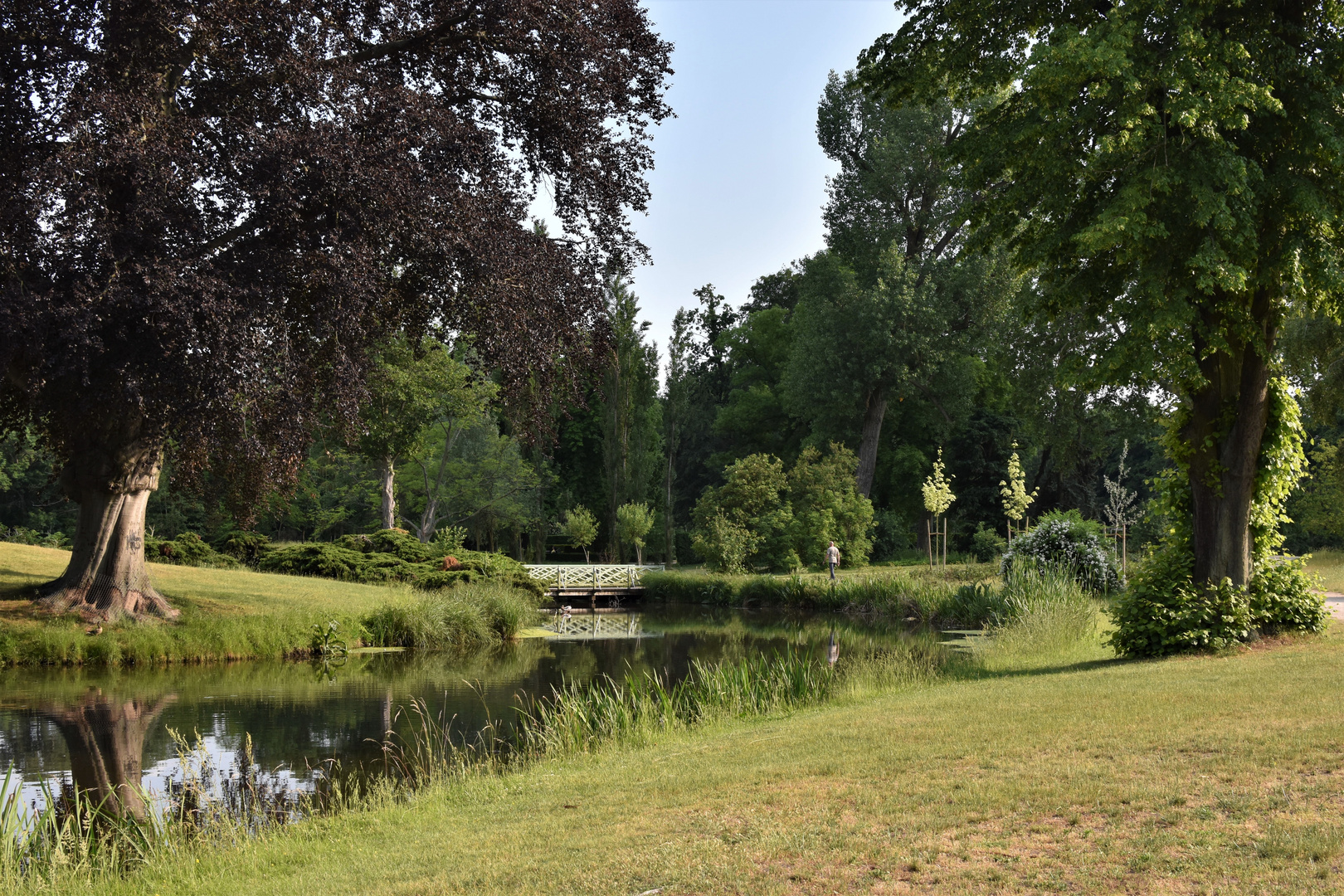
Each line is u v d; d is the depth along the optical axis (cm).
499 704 1462
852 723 919
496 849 604
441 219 1596
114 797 931
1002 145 1252
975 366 4744
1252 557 1297
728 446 6894
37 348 1381
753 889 474
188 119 1501
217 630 1936
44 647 1736
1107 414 4441
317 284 1543
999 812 565
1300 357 2995
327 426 1919
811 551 4062
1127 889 435
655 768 820
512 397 1825
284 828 780
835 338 4675
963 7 1305
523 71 1859
